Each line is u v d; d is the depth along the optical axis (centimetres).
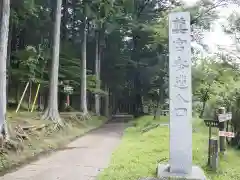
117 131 1872
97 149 1134
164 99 2862
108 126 2278
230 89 1193
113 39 3422
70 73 2422
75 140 1418
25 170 791
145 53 3120
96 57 2970
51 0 2114
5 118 1030
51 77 1628
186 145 698
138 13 2980
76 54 2820
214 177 696
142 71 3145
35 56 1992
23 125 1255
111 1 1925
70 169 791
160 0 2945
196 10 1986
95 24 2605
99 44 3066
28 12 1831
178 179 643
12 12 1728
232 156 905
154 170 735
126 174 704
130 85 3678
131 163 815
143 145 1107
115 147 1173
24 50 1995
